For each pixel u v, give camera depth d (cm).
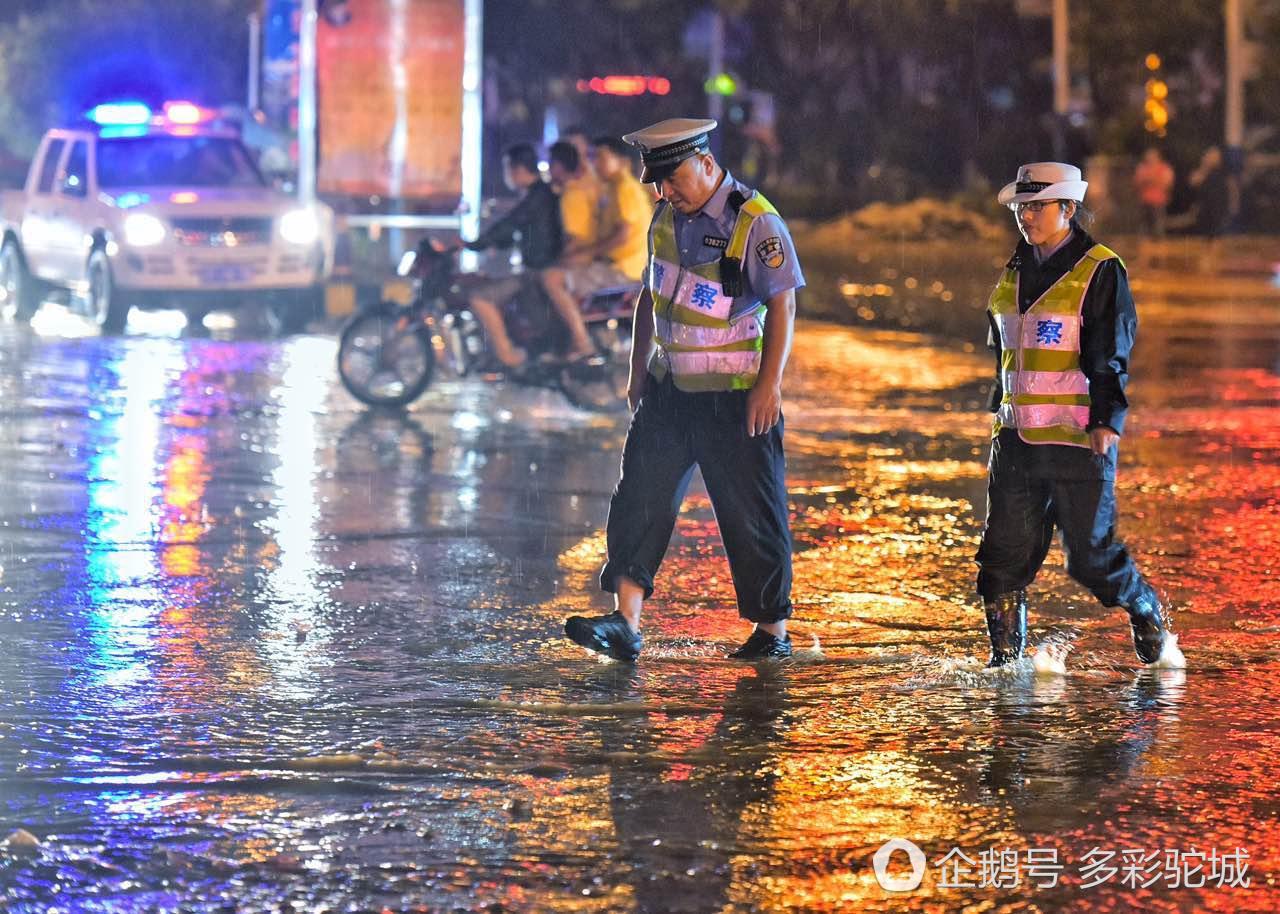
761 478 1958
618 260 4131
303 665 1953
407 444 3659
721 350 1944
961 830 1445
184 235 5775
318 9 6028
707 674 1927
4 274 6444
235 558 2527
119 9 13988
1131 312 1852
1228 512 2955
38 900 1292
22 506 2891
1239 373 5122
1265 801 1520
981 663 1975
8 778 1555
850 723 1738
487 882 1330
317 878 1335
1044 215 1853
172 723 1723
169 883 1325
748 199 1933
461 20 6072
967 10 13988
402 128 6106
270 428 3847
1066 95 12788
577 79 14075
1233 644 2064
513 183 4147
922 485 3244
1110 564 1903
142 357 5203
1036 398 1873
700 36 14375
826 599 2308
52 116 14300
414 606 2252
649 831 1435
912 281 9225
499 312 4122
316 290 5988
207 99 13650
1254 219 12712
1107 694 1847
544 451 3597
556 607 2256
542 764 1605
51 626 2116
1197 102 13875
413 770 1584
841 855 1389
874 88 15025
